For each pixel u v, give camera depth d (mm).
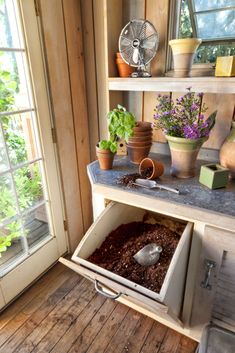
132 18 1291
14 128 1355
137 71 1265
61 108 1527
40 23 1297
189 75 1105
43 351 1230
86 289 1587
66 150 1644
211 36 1164
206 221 892
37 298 1530
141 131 1231
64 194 1716
